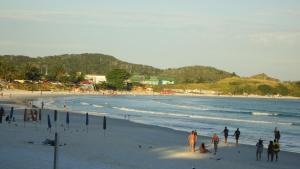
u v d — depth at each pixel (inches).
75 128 2161.7
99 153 1363.2
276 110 6840.6
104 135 1904.5
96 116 3206.2
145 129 2377.0
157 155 1400.1
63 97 7386.8
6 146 1382.9
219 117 4109.3
